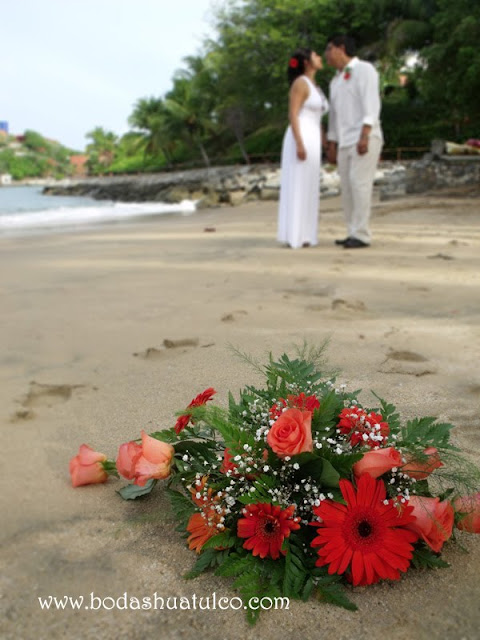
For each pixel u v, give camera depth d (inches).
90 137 3880.4
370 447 62.2
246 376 113.4
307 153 288.7
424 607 55.0
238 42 1425.9
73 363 125.6
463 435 85.3
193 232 401.7
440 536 57.6
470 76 1023.6
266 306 169.9
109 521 69.7
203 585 58.9
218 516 60.7
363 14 1334.9
